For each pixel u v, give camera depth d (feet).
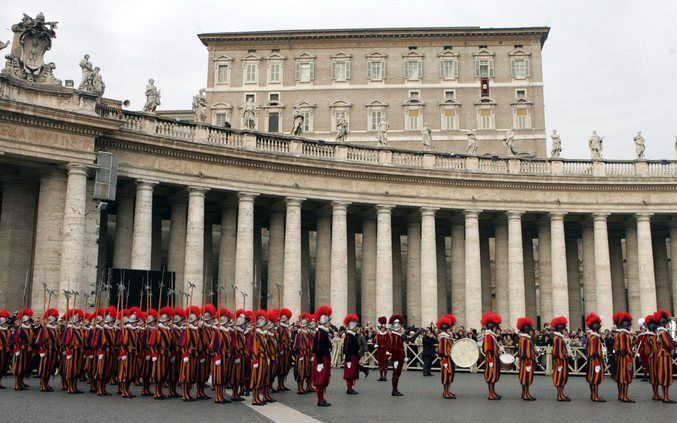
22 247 106.73
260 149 121.49
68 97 101.35
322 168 126.52
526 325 66.95
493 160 141.38
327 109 253.03
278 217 130.21
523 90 253.65
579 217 145.89
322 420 50.01
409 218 141.79
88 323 69.72
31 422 46.52
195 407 57.41
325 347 59.67
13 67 98.32
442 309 150.41
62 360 68.80
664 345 64.85
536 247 202.69
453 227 143.13
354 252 148.66
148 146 110.01
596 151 144.66
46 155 98.27
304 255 145.59
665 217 145.79
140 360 67.26
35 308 98.53
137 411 53.78
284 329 72.02
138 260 107.34
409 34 255.09
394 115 252.62
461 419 51.42
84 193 101.40
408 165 132.87
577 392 75.31
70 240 99.19
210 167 116.88
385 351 68.18
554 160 142.82
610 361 95.40
